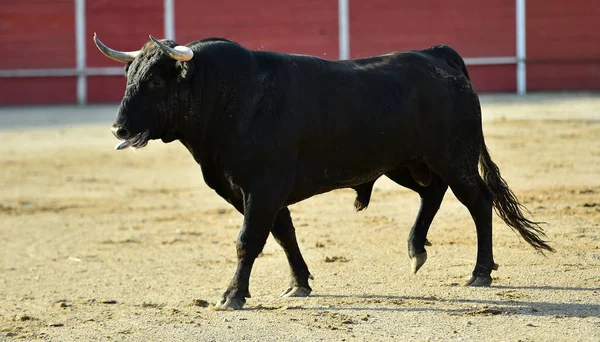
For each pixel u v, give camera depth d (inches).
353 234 828.0
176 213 1016.2
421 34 2065.7
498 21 2043.6
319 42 2090.3
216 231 908.0
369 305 561.6
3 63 2145.7
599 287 584.1
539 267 645.9
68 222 988.6
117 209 1053.2
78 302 622.8
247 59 549.3
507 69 2044.8
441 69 600.4
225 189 563.8
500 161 1181.1
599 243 718.5
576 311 527.2
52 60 2140.7
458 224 831.1
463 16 2049.7
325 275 663.1
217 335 500.7
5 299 647.1
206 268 735.1
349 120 559.8
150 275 717.3
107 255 813.2
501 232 772.6
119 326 536.1
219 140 543.2
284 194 543.8
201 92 540.7
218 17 2107.5
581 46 2022.6
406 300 570.3
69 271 749.9
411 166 609.6
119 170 1316.4
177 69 534.3
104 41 2129.7
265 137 537.6
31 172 1320.1
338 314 538.9
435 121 589.0
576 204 891.4
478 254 605.3
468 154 601.6
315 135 553.3
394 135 573.0
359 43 2081.7
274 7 2095.2
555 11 2026.3
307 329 506.9
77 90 2140.7
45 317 573.0
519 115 1588.3
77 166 1355.8
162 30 2122.3
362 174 576.4
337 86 562.6
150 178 1250.0
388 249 751.7
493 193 614.9
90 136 1617.9
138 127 532.4
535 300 556.1
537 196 942.4
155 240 875.4
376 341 481.7
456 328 500.1
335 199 1024.9
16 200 1127.6
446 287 601.6
